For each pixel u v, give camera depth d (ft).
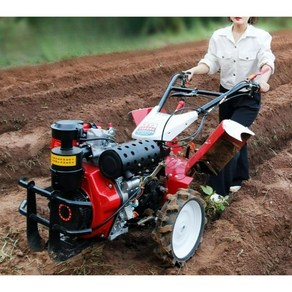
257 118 13.30
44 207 9.34
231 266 8.06
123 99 14.34
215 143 8.37
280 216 9.41
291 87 16.16
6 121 12.78
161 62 19.38
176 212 7.52
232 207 9.48
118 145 7.44
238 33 9.59
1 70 17.66
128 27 23.35
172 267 7.84
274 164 11.36
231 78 9.76
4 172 10.89
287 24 30.30
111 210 7.31
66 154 6.98
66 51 20.17
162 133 8.00
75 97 14.34
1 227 8.80
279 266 8.62
